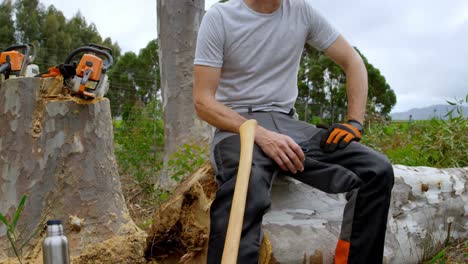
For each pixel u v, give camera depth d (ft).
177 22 17.51
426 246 9.28
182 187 8.05
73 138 9.40
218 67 7.30
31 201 9.22
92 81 9.29
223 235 6.04
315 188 7.59
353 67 7.91
